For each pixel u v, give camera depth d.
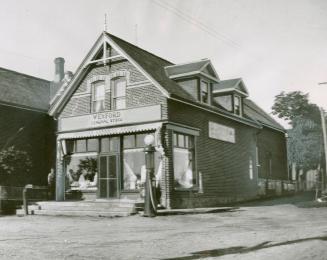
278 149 33.06
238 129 26.75
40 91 27.66
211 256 8.63
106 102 21.83
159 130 19.72
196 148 21.84
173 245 10.05
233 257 8.44
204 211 18.39
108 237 11.61
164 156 19.64
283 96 28.94
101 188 21.58
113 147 21.52
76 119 22.56
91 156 22.28
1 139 23.17
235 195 25.14
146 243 10.39
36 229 13.88
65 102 23.28
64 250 9.55
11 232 13.13
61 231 13.25
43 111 25.33
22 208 20.31
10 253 9.24
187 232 12.37
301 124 29.47
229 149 25.20
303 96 28.53
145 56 23.22
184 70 22.48
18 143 24.03
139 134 20.88
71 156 22.94
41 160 25.16
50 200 22.94
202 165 22.19
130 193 20.64
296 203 23.39
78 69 22.55
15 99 24.38
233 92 25.94
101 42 21.92
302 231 12.08
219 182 23.64
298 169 33.19
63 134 22.91
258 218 16.19
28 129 24.72
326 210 19.20
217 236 11.40
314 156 29.84
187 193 20.67
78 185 22.45
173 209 19.12
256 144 29.16
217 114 23.86
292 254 8.52
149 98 20.48
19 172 23.52
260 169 29.94
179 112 20.81
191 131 21.50
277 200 26.11
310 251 8.77
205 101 23.25
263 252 8.86
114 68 21.80
